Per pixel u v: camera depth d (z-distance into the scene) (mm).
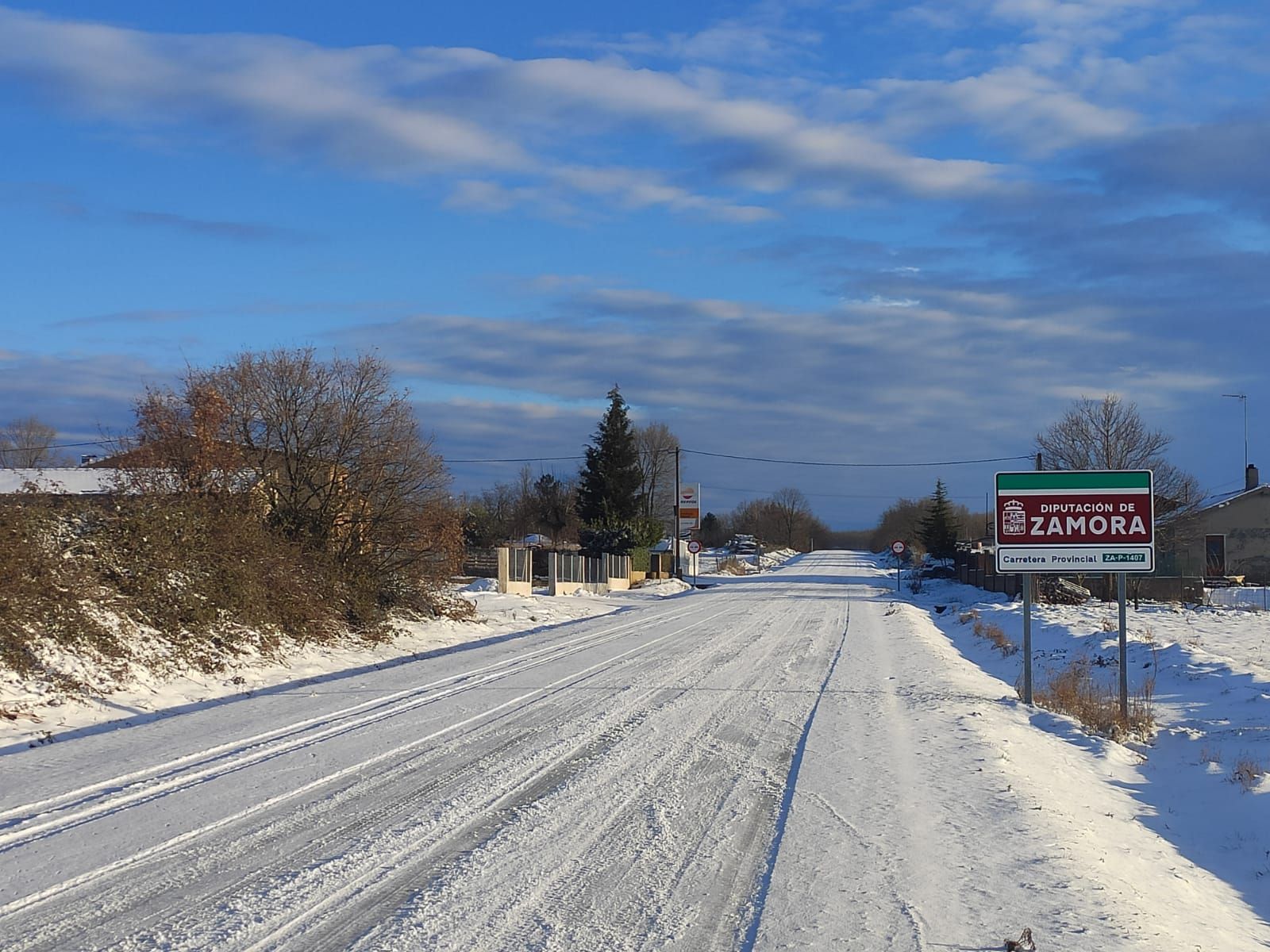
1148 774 13352
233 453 23250
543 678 17812
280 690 16719
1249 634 30781
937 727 13242
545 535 93812
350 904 6250
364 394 25656
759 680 17844
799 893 6660
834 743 12062
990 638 29594
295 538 24219
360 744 11469
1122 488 16375
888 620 33375
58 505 18672
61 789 9141
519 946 5664
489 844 7633
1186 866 9000
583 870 7082
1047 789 10375
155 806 8586
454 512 27859
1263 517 62125
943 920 6199
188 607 18141
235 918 5973
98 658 15367
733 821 8500
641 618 34656
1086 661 24328
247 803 8727
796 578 76500
